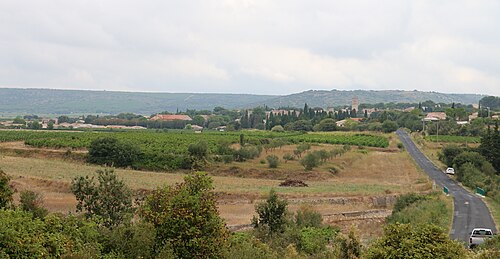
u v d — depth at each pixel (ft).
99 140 286.46
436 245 54.54
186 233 55.83
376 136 476.95
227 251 60.23
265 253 74.23
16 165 242.17
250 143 369.71
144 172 258.37
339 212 175.22
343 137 455.22
